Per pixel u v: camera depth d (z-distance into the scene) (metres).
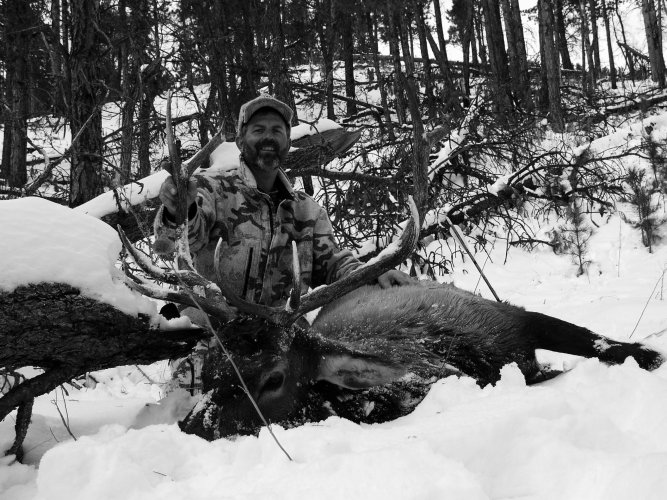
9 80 10.62
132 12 8.63
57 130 7.58
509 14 20.66
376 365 3.40
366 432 2.76
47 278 2.93
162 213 3.59
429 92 13.34
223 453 2.74
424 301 4.42
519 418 2.62
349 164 10.91
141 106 8.80
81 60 6.95
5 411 3.06
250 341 3.29
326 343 3.48
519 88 18.08
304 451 2.54
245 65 10.37
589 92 18.58
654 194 11.12
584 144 13.74
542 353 5.16
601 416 2.64
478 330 4.30
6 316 2.88
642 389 2.88
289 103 10.02
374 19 15.23
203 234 3.96
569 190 11.34
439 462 2.23
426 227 9.66
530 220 11.48
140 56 8.18
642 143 11.60
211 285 3.38
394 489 2.07
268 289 4.28
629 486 2.04
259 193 4.27
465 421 2.67
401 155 9.69
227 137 8.41
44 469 2.46
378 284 4.79
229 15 10.42
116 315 3.10
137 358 3.31
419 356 3.94
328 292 3.47
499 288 9.14
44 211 3.12
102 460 2.47
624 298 7.67
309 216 4.50
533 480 2.31
